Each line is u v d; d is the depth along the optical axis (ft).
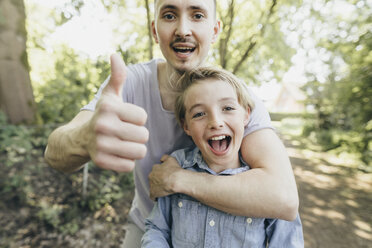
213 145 3.35
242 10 21.25
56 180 11.00
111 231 9.31
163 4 3.07
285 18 21.08
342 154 25.35
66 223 9.30
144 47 14.32
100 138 1.59
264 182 2.75
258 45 22.79
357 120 24.48
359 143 23.95
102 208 10.36
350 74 24.22
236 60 22.07
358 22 23.32
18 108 14.26
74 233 9.00
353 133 26.14
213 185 2.88
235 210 2.78
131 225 4.35
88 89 15.02
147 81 3.63
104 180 11.43
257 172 2.86
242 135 3.23
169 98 3.67
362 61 22.59
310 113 42.91
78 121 2.90
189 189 2.99
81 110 3.14
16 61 14.40
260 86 26.23
